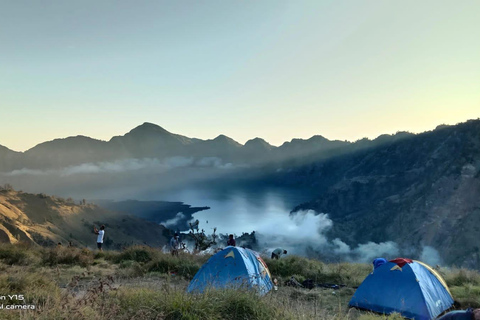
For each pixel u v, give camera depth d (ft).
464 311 12.27
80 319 16.08
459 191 613.52
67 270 41.47
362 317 26.43
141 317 17.07
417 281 29.43
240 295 20.25
